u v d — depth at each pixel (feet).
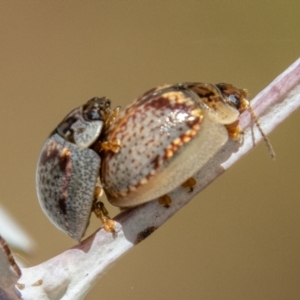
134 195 0.37
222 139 0.37
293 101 0.37
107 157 0.37
